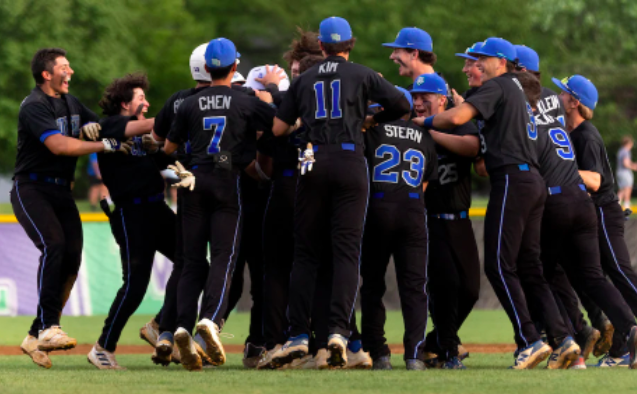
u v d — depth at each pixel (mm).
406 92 25891
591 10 152375
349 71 24578
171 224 28500
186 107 25266
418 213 25531
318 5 131125
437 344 27500
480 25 118625
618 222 28875
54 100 27578
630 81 124500
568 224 26594
